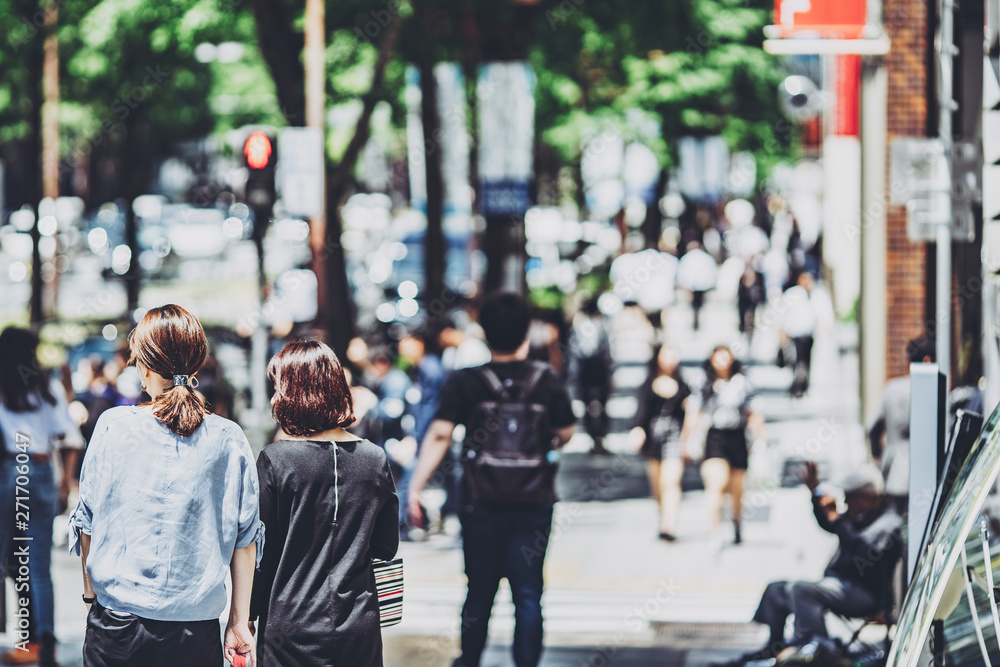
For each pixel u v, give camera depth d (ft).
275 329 101.24
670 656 58.03
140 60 132.67
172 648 31.94
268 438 86.53
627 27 128.06
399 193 244.83
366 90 125.80
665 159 142.72
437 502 95.86
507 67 139.03
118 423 32.42
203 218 231.30
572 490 107.14
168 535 32.07
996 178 54.75
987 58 54.54
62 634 61.87
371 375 99.04
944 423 35.09
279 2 121.19
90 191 279.28
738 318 187.52
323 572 34.04
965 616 27.43
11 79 158.81
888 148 100.63
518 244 149.28
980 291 58.13
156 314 33.32
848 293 197.88
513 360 49.11
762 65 138.62
